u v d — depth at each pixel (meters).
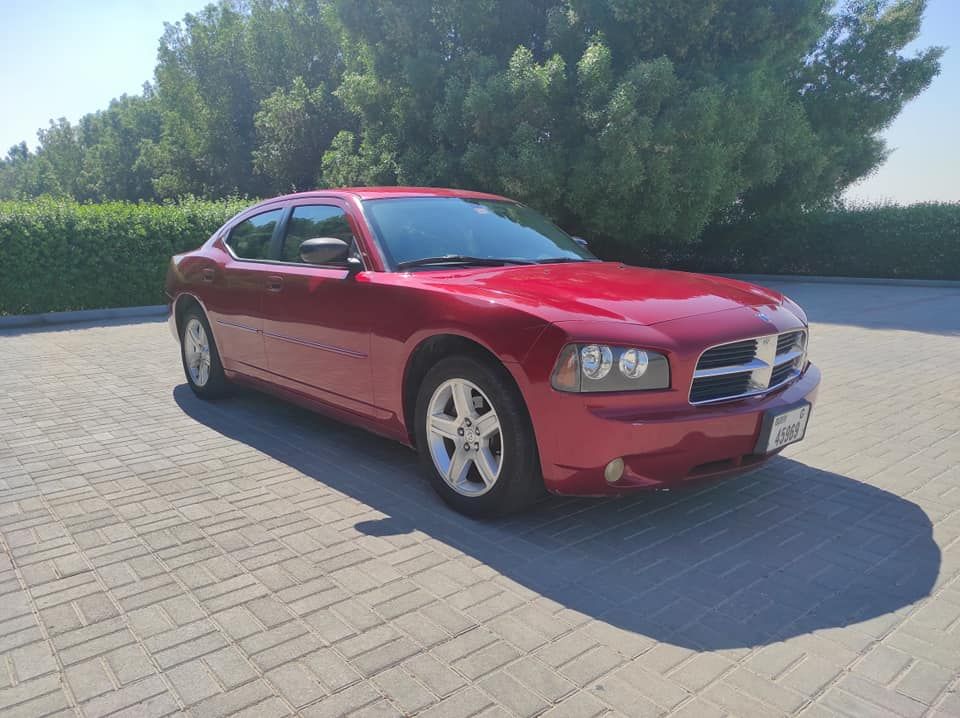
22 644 2.49
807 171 19.02
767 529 3.44
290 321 4.52
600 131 15.06
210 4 31.72
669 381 3.09
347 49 22.70
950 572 3.01
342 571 3.01
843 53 19.98
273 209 5.16
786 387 3.60
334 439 4.85
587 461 3.04
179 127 32.09
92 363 7.59
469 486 3.56
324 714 2.13
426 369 3.78
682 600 2.79
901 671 2.33
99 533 3.39
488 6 16.50
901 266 16.95
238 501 3.77
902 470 4.25
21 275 10.88
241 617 2.66
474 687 2.25
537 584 2.90
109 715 2.13
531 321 3.12
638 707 2.16
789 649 2.46
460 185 16.83
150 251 12.02
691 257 20.94
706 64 15.80
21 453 4.58
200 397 5.91
